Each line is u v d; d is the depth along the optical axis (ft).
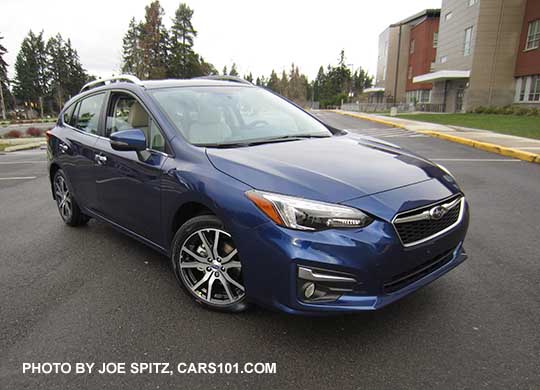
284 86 280.10
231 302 9.19
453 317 9.14
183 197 9.32
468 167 27.68
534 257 12.32
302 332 8.69
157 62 175.52
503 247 13.12
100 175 12.56
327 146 10.45
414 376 7.33
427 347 8.12
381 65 179.42
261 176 8.30
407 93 148.77
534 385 7.05
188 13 193.57
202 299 9.58
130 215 11.59
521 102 82.69
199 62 200.85
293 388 7.12
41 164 36.96
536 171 25.90
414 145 40.27
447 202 8.75
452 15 100.48
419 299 9.93
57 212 18.42
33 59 278.05
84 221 15.94
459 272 11.35
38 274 11.76
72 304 10.04
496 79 86.17
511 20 82.89
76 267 12.19
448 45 103.60
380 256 7.51
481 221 15.78
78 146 13.76
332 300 7.62
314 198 7.66
